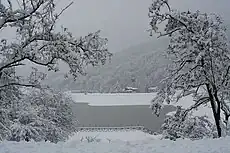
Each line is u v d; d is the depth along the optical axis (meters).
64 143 10.11
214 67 16.41
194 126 17.81
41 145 9.62
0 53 13.30
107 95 112.25
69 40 13.13
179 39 16.75
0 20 12.69
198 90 18.38
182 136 17.66
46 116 26.28
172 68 17.45
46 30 12.84
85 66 13.36
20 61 13.65
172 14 16.11
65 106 31.20
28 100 24.77
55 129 24.44
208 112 42.06
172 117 18.23
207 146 9.17
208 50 15.62
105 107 90.19
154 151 8.64
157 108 17.31
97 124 64.38
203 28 16.56
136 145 9.53
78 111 82.38
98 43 13.31
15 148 9.09
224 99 17.20
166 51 17.30
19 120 20.88
